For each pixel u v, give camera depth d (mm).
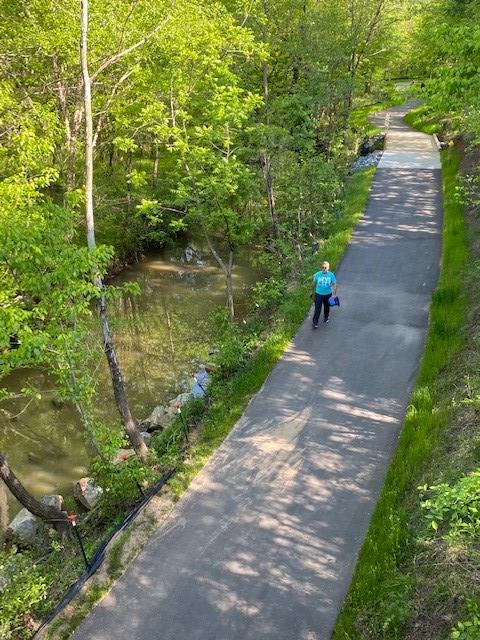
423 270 14930
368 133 31078
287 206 19625
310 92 19969
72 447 13180
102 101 16703
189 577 7281
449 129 28656
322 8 21719
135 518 8320
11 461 12789
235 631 6562
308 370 11188
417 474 8062
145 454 10258
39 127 15250
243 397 10625
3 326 7883
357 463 8820
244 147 16750
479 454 7473
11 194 10555
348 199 20969
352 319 12859
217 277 21703
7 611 7336
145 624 6781
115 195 24156
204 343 16688
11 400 15039
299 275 16250
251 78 19438
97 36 13297
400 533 7082
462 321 11578
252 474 8828
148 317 18859
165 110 16141
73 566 8109
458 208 18172
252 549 7562
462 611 5656
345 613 6461
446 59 15188
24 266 8703
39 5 14242
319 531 7715
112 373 10148
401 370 10945
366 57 28672
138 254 23781
